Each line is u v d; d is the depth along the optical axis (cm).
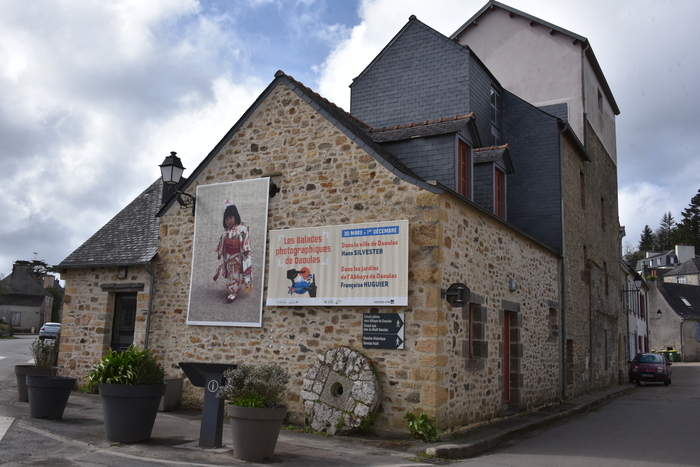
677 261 6219
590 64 1898
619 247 2364
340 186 959
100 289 1195
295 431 877
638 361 2348
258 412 662
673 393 1914
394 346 859
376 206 920
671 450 841
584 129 1750
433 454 742
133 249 1183
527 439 938
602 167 2045
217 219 1075
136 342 1119
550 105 1784
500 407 1069
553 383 1384
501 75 1859
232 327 1024
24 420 819
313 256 954
